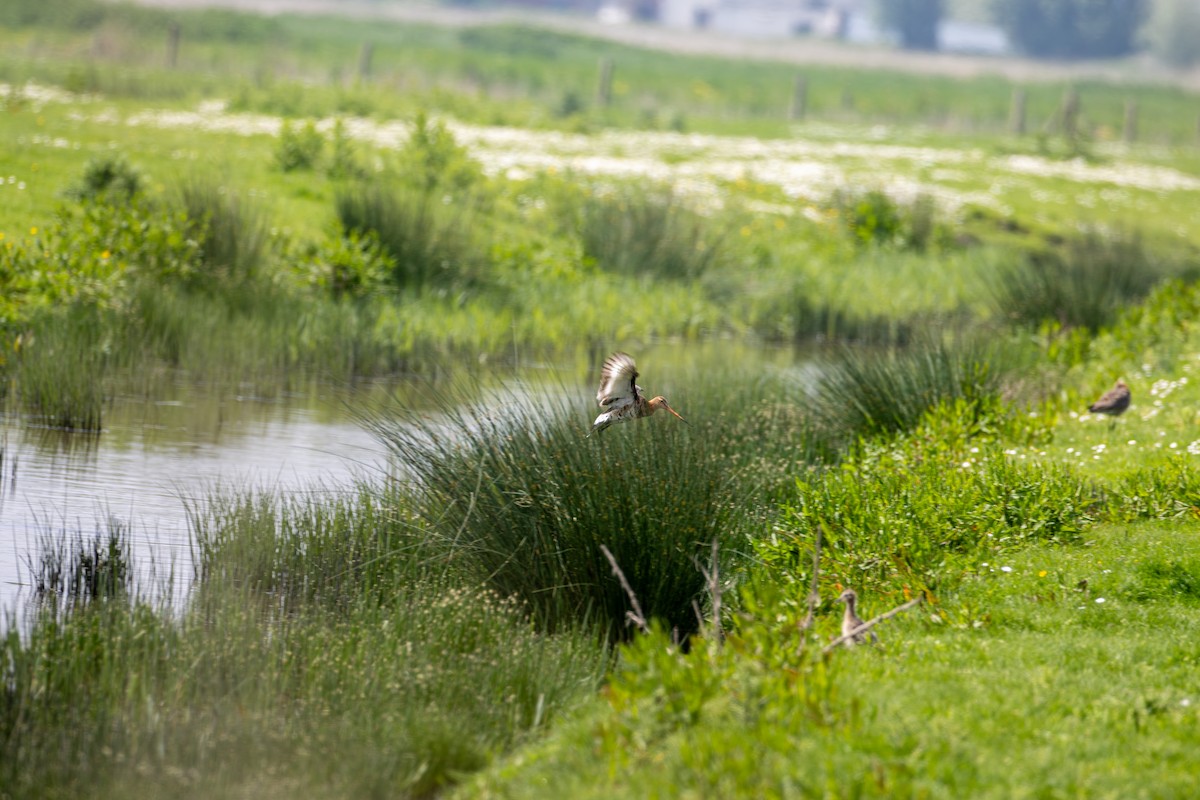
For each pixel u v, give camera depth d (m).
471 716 32.47
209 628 36.88
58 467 54.88
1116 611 38.16
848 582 41.28
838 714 27.50
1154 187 167.88
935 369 61.47
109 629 34.78
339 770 29.16
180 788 27.94
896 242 128.25
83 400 61.94
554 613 40.00
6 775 27.88
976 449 52.94
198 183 101.25
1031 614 37.91
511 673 34.62
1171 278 99.75
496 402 47.25
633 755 26.75
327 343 78.38
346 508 46.03
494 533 40.81
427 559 41.19
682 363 85.12
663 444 41.62
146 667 33.12
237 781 28.44
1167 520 45.78
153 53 194.38
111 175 94.50
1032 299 90.81
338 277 88.75
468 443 43.91
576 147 151.38
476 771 30.23
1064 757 27.00
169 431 62.56
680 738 26.67
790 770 25.11
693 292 106.94
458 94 187.38
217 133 129.62
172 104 147.50
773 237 124.88
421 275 95.75
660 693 27.88
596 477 40.22
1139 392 66.00
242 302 82.00
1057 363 73.19
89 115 129.62
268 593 41.75
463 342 85.12
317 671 34.09
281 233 92.81
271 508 46.47
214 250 86.44
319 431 64.44
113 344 71.81
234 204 91.94
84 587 40.69
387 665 34.41
